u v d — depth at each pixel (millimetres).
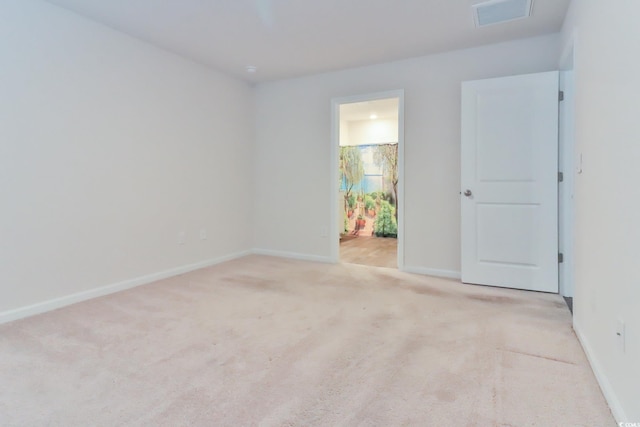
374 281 3465
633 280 1295
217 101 4188
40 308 2639
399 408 1493
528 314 2562
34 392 1611
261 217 4789
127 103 3225
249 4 2654
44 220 2674
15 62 2488
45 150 2670
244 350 2020
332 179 4273
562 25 2938
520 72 3281
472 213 3326
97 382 1693
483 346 2055
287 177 4574
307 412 1471
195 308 2705
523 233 3146
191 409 1492
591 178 1899
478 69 3445
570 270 2990
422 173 3734
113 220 3141
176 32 3145
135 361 1894
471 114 3287
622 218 1418
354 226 6895
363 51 3549
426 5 2660
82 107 2891
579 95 2209
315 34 3168
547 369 1797
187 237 3863
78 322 2436
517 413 1454
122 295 3035
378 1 2604
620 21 1467
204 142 4039
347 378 1728
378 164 6652
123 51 3172
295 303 2816
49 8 2660
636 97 1287
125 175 3230
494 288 3217
